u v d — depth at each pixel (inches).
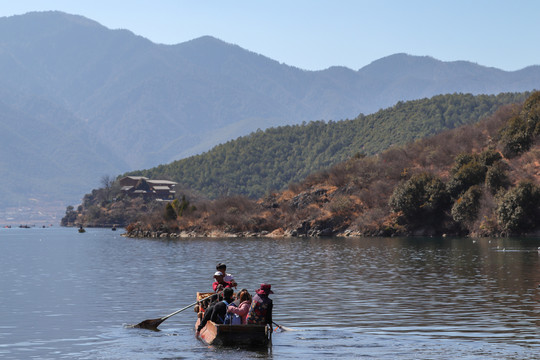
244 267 1940.2
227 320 858.8
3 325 972.6
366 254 2432.3
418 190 4259.4
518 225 3671.3
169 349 812.0
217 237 4803.2
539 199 3636.8
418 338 842.8
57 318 1031.6
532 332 867.4
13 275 1806.1
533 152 4234.7
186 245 3560.5
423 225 4281.5
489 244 2950.3
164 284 1509.6
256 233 4864.7
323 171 5487.2
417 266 1845.5
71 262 2364.7
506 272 1621.6
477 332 871.7
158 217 5698.8
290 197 5300.2
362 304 1125.7
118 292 1353.3
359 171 5132.9
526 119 4566.9
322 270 1792.6
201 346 825.5
